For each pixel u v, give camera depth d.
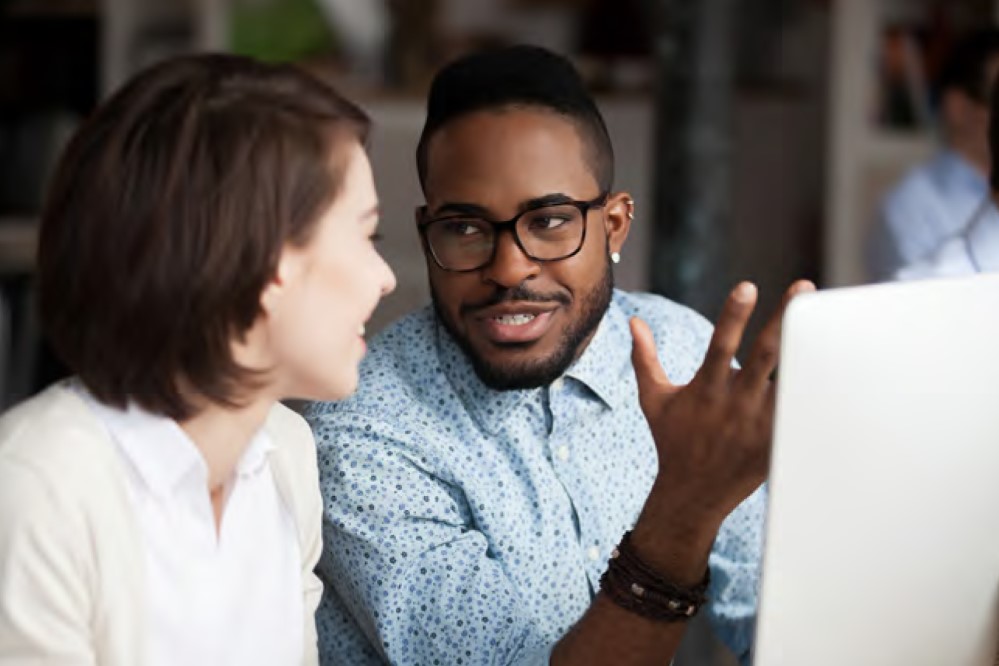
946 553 1.50
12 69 6.78
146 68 1.55
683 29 3.98
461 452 1.99
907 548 1.47
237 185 1.51
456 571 1.94
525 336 1.91
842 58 6.49
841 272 6.58
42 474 1.58
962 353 1.46
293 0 6.62
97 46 6.82
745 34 6.63
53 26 6.81
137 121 1.51
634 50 6.66
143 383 1.58
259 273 1.53
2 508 1.57
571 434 2.05
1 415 1.69
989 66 5.09
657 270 4.07
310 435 1.92
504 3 6.95
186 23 6.70
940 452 1.46
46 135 6.62
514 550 1.99
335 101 1.60
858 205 6.56
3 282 6.27
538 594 2.01
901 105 6.54
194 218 1.50
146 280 1.51
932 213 5.25
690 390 1.63
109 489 1.62
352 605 2.03
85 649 1.61
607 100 6.37
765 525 1.41
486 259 1.89
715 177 4.01
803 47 6.65
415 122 6.41
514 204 1.86
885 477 1.43
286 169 1.53
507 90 1.88
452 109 1.90
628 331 2.17
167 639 1.71
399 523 1.96
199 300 1.52
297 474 1.88
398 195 5.23
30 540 1.56
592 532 2.06
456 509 1.99
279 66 1.58
